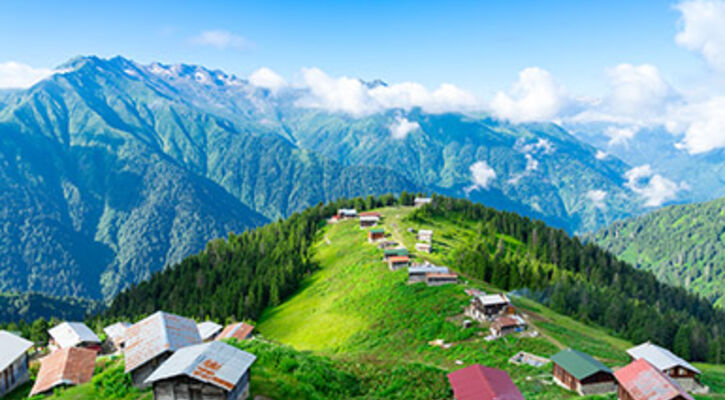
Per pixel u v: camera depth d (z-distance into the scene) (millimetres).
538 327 106438
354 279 157875
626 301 148875
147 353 56906
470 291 123750
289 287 175750
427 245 180375
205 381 44188
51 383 64250
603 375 70250
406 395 59781
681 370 79375
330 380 59500
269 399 49031
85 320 198375
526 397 69312
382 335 110125
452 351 95250
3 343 69000
